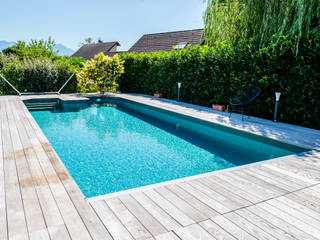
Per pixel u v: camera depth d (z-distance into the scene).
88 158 4.91
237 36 8.58
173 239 1.93
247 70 7.76
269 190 2.86
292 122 6.77
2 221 2.11
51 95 12.22
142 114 9.65
